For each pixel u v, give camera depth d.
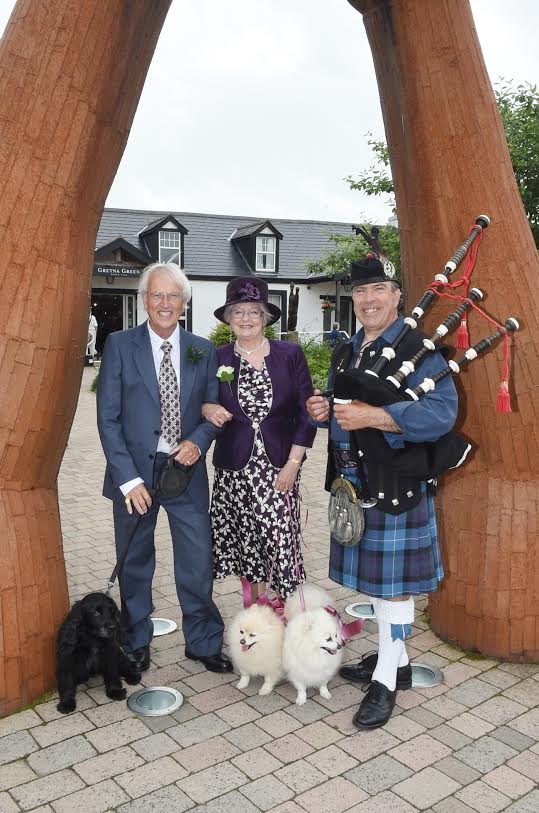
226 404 3.08
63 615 2.89
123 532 2.97
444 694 2.83
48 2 2.45
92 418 11.16
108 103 2.60
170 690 2.87
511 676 2.99
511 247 2.87
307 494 6.31
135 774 2.31
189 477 2.86
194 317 20.41
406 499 2.58
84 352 2.87
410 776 2.30
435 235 2.97
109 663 2.78
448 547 3.28
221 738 2.52
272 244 20.94
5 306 2.51
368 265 2.62
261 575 3.20
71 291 2.66
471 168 2.84
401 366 2.50
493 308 2.91
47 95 2.47
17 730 2.55
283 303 21.02
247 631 2.76
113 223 21.16
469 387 3.05
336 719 2.66
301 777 2.30
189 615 3.09
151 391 2.88
